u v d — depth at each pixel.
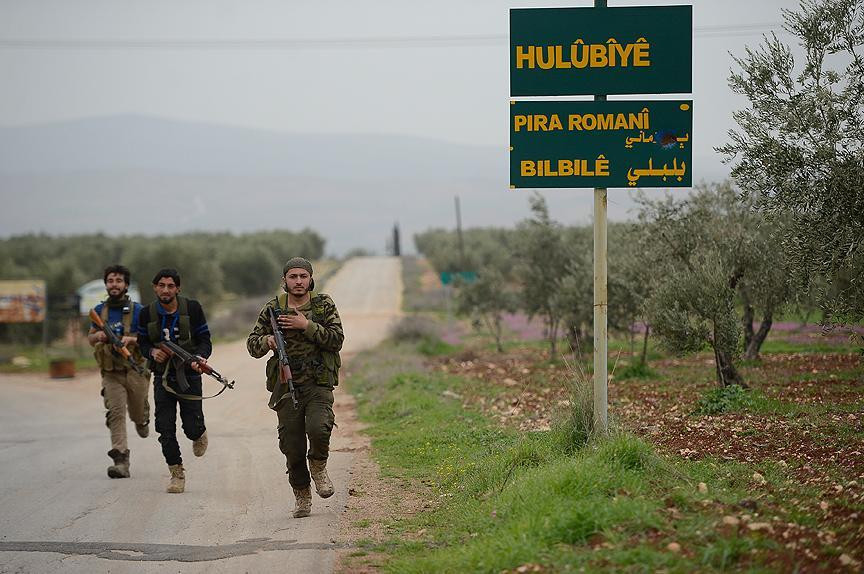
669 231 62.94
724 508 26.83
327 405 33.47
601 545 23.69
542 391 66.81
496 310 123.19
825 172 39.59
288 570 26.30
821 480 32.50
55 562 27.78
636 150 34.53
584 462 30.30
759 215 59.91
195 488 40.22
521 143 34.66
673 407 54.62
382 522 32.44
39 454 52.53
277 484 40.78
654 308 59.69
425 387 75.06
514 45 34.69
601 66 34.53
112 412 43.47
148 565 27.25
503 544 24.89
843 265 40.41
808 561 22.00
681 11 34.44
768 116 41.19
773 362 77.12
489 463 37.81
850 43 40.59
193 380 40.00
